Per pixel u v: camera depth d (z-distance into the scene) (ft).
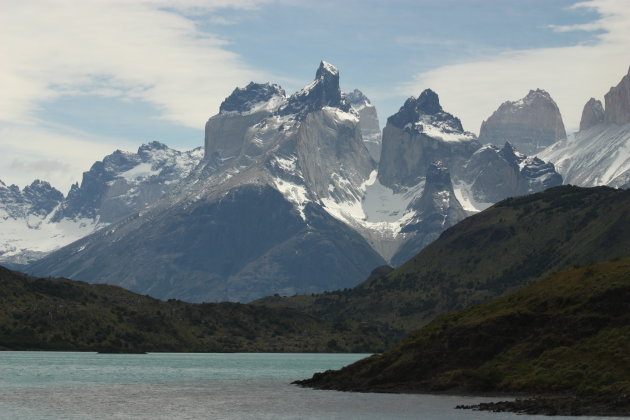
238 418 572.10
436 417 546.26
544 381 613.52
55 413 605.73
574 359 626.23
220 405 643.86
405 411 577.02
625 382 578.25
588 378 600.39
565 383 603.26
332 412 590.96
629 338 620.08
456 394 637.71
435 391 652.89
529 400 574.97
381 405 609.42
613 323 643.04
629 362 600.80
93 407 638.94
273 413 593.83
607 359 611.47
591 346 630.33
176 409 625.41
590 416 521.24
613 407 540.52
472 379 645.10
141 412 610.24
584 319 652.07
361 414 574.56
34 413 605.31
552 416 526.57
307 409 609.01
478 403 595.06
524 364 645.51
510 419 524.11
